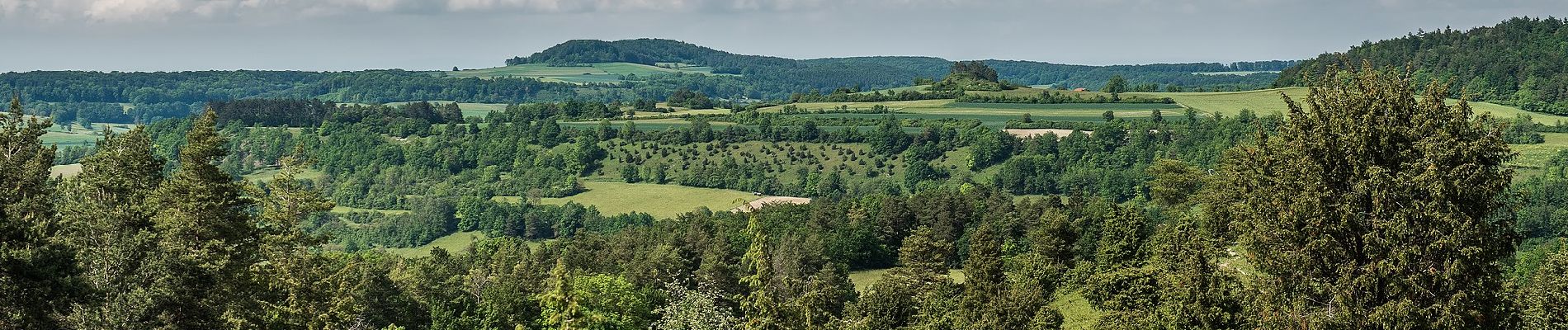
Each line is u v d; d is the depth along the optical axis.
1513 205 27.05
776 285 38.59
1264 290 28.88
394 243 177.88
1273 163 28.67
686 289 42.22
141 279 37.53
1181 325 32.28
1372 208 27.02
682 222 117.12
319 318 47.53
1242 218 29.72
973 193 122.75
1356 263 27.48
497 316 64.25
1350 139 26.69
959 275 97.12
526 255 96.38
